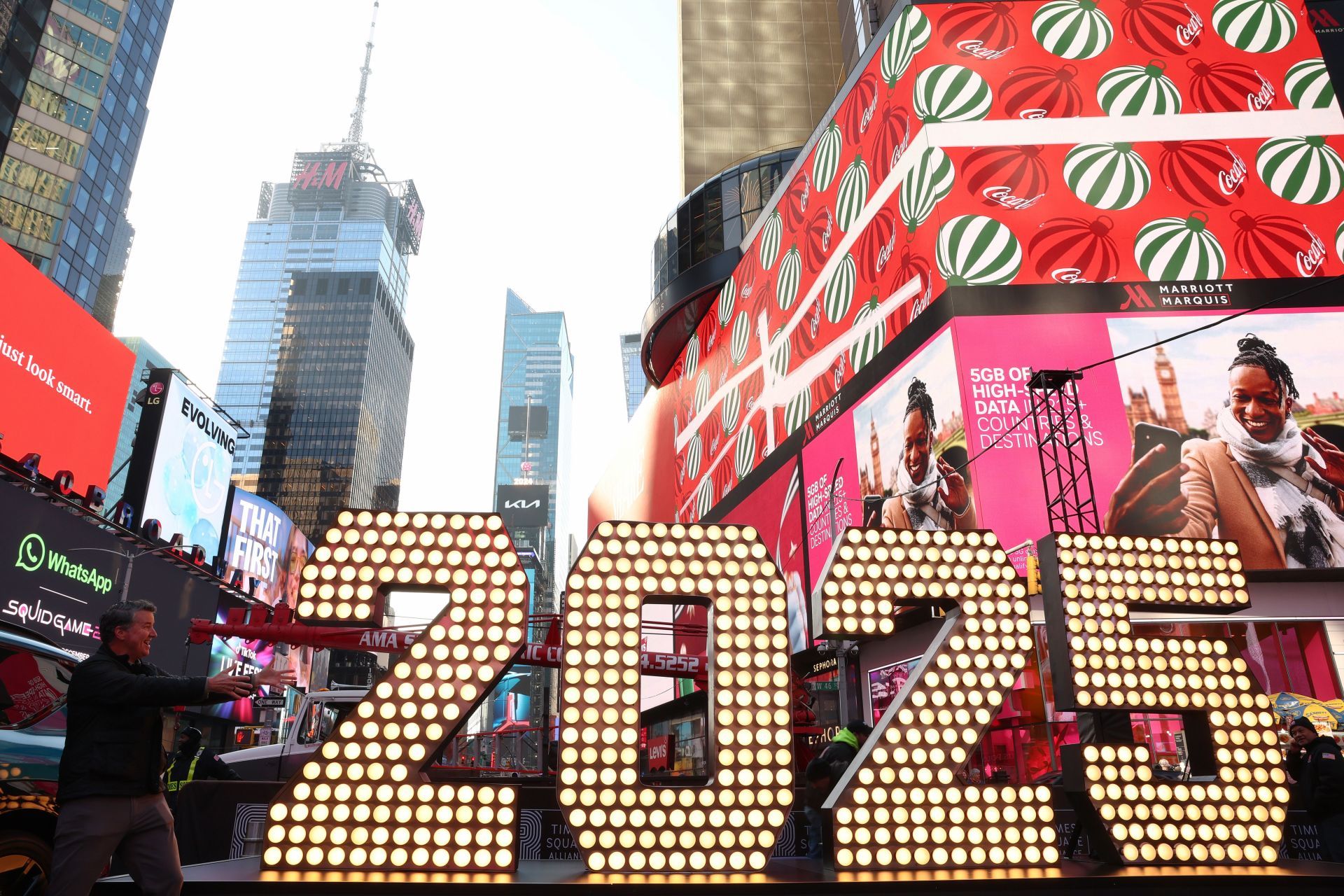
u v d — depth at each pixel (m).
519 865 8.10
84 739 5.22
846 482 27.72
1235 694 7.98
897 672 23.98
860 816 7.16
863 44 49.06
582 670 7.14
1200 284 22.58
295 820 6.68
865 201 28.47
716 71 66.81
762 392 36.31
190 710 49.72
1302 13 25.39
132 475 48.25
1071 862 7.91
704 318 46.34
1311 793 8.91
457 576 7.26
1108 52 25.31
